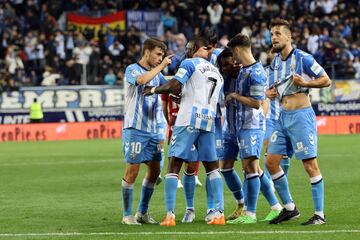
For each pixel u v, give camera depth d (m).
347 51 94.81
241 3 103.38
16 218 31.88
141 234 27.22
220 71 31.08
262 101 29.98
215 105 29.48
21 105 88.88
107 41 97.44
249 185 29.91
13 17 100.38
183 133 29.16
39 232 28.23
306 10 103.50
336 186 41.09
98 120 89.44
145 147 30.00
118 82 92.69
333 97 88.88
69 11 102.50
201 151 29.44
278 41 29.02
